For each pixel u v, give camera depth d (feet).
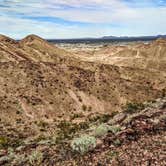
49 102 227.61
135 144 36.96
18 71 252.62
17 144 90.43
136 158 33.17
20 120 191.52
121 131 44.80
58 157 43.45
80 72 288.30
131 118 53.06
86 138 42.93
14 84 234.99
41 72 263.08
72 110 230.89
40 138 92.07
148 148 34.73
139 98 277.85
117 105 258.98
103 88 275.39
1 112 193.16
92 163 35.37
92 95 258.78
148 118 48.08
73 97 246.68
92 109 242.17
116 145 38.91
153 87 343.26
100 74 297.94
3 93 218.59
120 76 345.31
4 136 149.28
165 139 36.45
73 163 37.76
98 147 40.45
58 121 202.80
